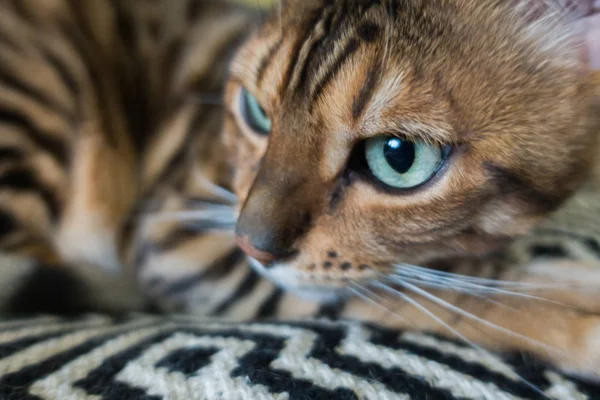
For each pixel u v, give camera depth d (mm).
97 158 316
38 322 242
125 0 333
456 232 230
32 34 308
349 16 222
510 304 227
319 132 221
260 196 226
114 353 204
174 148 321
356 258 231
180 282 289
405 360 203
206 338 212
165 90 335
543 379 205
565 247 250
